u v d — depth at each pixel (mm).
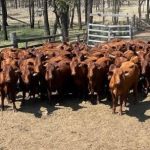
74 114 12945
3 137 11422
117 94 12602
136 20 38469
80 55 14766
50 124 12227
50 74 13445
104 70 13867
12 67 13148
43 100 14375
